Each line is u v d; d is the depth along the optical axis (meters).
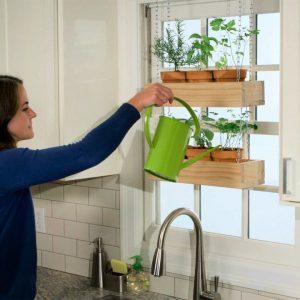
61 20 2.16
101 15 2.31
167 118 1.68
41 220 2.76
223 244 2.24
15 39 2.32
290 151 1.74
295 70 1.71
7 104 1.63
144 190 2.44
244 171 1.94
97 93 2.32
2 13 2.35
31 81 2.28
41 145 2.26
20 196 1.65
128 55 2.37
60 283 2.54
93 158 1.45
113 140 1.46
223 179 1.96
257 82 2.00
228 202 2.27
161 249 1.88
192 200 2.36
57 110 2.23
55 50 2.21
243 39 2.01
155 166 1.68
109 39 2.36
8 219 1.63
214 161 1.99
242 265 2.16
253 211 2.21
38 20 2.22
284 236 2.14
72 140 2.25
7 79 1.68
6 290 1.70
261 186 2.17
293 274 2.05
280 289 2.07
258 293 2.12
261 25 2.12
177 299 2.32
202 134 2.05
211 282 2.24
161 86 1.56
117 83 2.40
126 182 2.44
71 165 1.44
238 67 2.02
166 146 1.68
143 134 2.41
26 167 1.45
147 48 2.40
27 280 1.75
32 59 2.26
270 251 2.13
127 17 2.36
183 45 2.23
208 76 1.98
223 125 1.99
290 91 1.72
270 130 2.13
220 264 2.22
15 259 1.70
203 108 2.30
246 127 2.02
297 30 1.69
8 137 1.67
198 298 2.10
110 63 2.37
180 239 2.35
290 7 1.70
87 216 2.59
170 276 2.34
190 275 2.29
